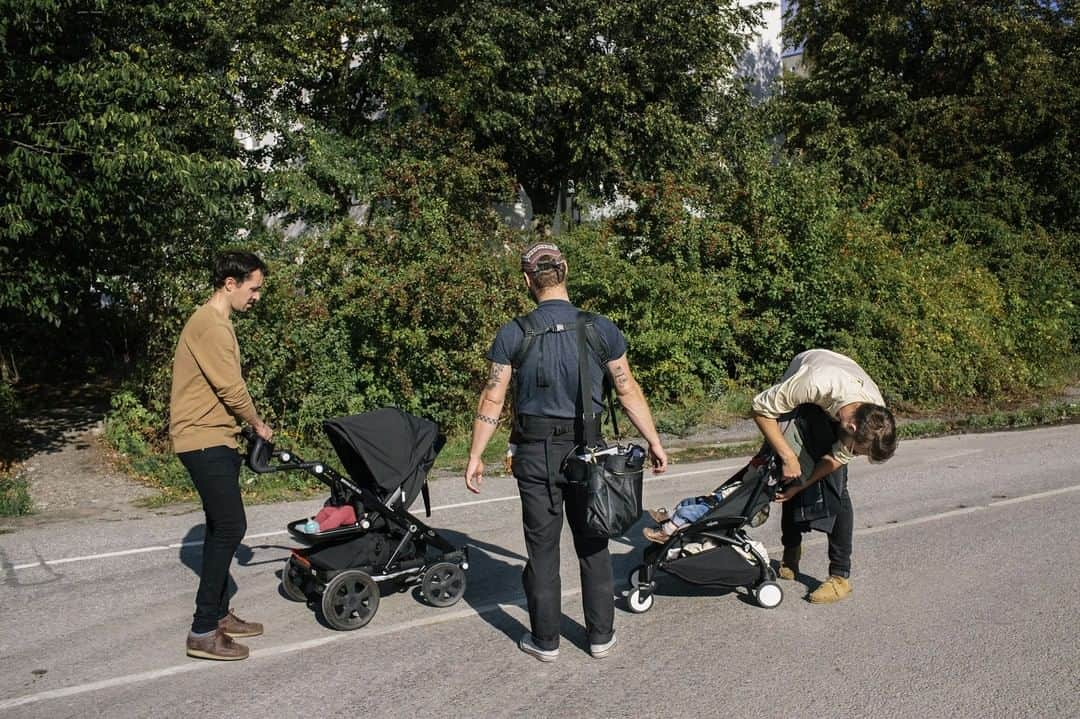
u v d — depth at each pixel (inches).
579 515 165.0
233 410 171.8
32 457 375.9
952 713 153.3
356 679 167.5
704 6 633.0
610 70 596.4
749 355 521.3
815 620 196.9
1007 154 728.3
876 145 739.4
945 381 531.5
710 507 203.3
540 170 693.9
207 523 176.1
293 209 515.5
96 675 169.6
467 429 409.1
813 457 191.8
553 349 163.5
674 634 189.3
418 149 542.9
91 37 377.1
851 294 514.9
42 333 521.7
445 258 398.0
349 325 395.9
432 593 203.9
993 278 607.5
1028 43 784.9
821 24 859.4
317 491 324.8
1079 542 254.4
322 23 528.1
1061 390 591.5
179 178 360.2
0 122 339.6
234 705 157.0
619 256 490.3
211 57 482.0
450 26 565.6
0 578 228.8
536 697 159.8
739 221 527.8
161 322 396.2
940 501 304.0
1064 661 174.4
